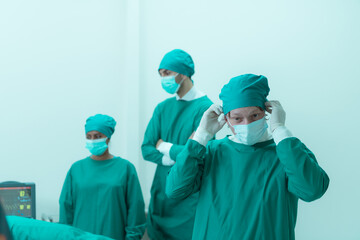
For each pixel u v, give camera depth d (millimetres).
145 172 3053
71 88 2998
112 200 2145
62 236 1151
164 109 2322
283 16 2732
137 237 2152
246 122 1286
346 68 2562
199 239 1325
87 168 2227
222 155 1384
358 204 2498
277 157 1312
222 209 1302
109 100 3090
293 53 2689
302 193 1202
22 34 2893
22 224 1195
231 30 2887
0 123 2812
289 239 1251
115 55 3121
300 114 2646
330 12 2609
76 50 3025
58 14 2994
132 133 3055
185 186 1332
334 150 2562
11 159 2824
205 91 2943
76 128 2996
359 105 2527
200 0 3002
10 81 2848
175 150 2102
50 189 2900
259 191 1279
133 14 3100
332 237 2533
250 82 1300
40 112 2910
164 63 2207
